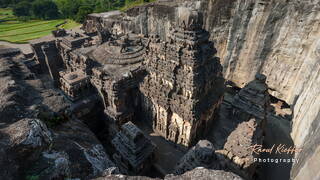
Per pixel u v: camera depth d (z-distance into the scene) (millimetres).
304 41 47656
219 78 44844
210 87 40938
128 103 45719
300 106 46000
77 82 43094
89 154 17031
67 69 57156
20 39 95000
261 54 55156
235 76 61500
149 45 40188
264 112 40031
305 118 40938
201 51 34844
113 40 56531
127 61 49062
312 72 44656
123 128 33500
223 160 30000
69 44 57969
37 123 13906
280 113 53531
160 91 39844
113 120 42750
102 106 46031
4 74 28297
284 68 52531
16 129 12820
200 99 37500
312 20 45156
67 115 22453
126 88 42906
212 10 58656
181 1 65250
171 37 35844
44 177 11500
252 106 41531
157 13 67562
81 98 44469
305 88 46500
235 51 59281
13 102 19312
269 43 52875
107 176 11695
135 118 48969
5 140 12031
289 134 46375
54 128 20203
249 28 54719
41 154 12828
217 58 41438
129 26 76938
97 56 52438
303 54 48656
